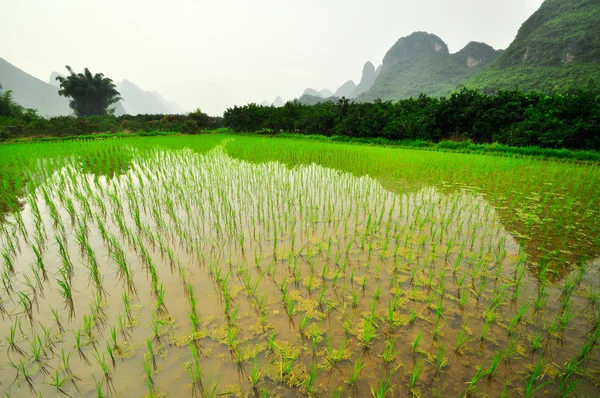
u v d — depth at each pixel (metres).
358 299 3.14
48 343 2.55
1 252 4.30
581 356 2.39
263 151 14.77
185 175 9.05
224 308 3.00
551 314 2.89
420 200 6.58
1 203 6.70
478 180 8.41
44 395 2.11
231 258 4.05
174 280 3.53
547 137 14.51
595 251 4.19
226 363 2.35
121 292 3.30
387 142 20.86
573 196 6.84
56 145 17.39
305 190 7.39
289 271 3.70
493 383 2.16
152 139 24.12
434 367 2.30
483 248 4.29
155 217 5.47
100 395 2.04
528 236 4.71
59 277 3.62
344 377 2.22
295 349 2.47
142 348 2.50
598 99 13.99
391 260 3.97
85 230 5.07
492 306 3.02
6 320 2.87
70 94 62.00
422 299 3.13
